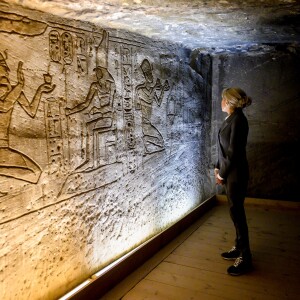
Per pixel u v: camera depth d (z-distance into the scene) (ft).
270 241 11.43
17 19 6.15
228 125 8.88
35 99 6.54
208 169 16.08
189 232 12.37
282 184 15.19
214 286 8.59
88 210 8.14
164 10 7.35
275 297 8.05
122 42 9.15
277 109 14.94
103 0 6.39
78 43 7.58
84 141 7.87
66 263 7.54
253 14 8.07
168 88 11.78
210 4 7.06
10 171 6.07
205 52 14.46
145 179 10.57
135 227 10.18
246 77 15.26
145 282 8.82
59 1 6.16
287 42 12.66
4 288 6.06
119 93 9.08
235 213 9.06
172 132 12.23
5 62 5.92
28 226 6.51
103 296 8.17
